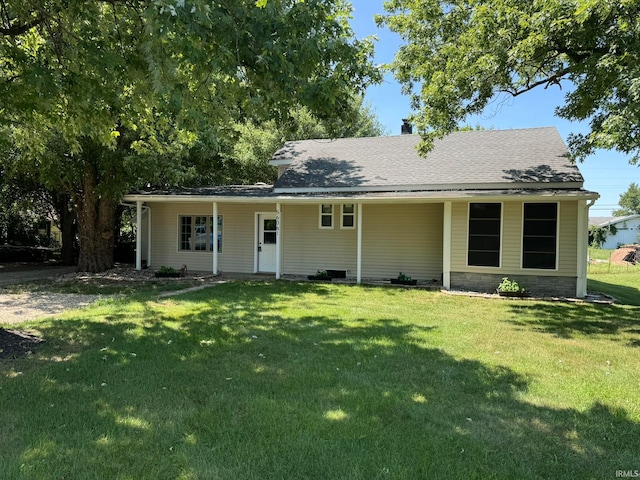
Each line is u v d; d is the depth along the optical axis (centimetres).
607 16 611
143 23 468
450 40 954
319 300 885
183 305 794
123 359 459
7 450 267
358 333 598
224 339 552
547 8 668
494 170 1148
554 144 1236
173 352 489
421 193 1073
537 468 261
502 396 373
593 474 257
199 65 420
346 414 330
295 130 556
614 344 560
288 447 277
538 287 1011
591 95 771
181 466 253
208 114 528
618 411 345
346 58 449
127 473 244
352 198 1105
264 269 1388
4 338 521
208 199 1231
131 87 629
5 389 367
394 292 1020
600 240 3834
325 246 1316
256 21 396
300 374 420
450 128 936
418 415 331
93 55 461
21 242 2092
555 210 999
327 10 430
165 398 354
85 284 1109
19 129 759
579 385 404
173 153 1270
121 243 1873
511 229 1027
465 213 1058
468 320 706
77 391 366
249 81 471
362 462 261
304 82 436
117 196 1232
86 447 272
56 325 612
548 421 325
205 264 1421
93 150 1173
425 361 471
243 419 317
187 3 331
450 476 250
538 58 763
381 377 416
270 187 1516
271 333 589
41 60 546
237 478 243
